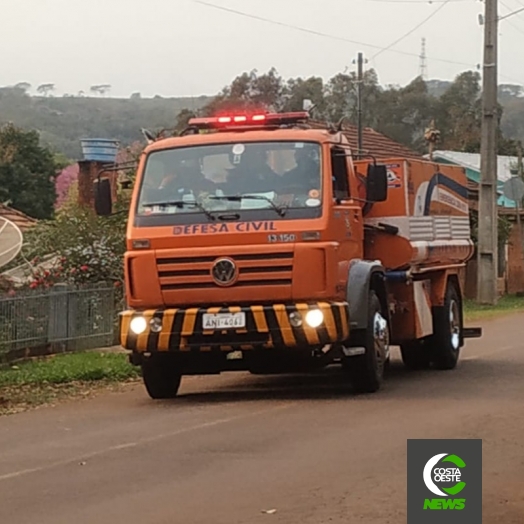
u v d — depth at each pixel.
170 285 12.88
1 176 45.09
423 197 15.59
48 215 45.91
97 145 32.97
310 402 13.10
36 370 16.30
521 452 9.80
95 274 22.45
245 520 7.72
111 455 10.09
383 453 9.79
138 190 13.24
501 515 7.78
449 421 11.33
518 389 14.00
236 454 9.97
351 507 7.98
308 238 12.63
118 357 17.88
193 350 12.90
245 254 12.70
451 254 16.77
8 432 11.66
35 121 82.25
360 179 14.48
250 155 13.12
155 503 8.27
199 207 12.93
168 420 12.05
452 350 16.69
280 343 12.70
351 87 54.97
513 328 24.67
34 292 18.69
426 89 63.81
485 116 32.81
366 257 14.80
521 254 43.00
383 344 14.06
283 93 50.22
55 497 8.55
